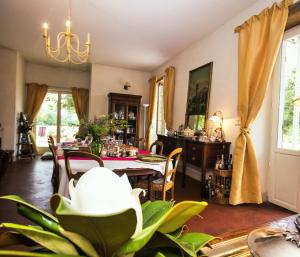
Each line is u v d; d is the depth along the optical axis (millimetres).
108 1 3158
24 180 3844
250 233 660
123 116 6266
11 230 301
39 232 288
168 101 5383
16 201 322
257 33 2883
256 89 2850
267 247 573
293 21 2689
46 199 2932
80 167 1984
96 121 2652
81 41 4613
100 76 6402
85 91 7203
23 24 3998
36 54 5816
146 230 304
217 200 2986
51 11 3490
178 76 5203
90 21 3764
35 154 6555
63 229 279
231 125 3441
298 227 710
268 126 3082
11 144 5648
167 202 431
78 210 273
